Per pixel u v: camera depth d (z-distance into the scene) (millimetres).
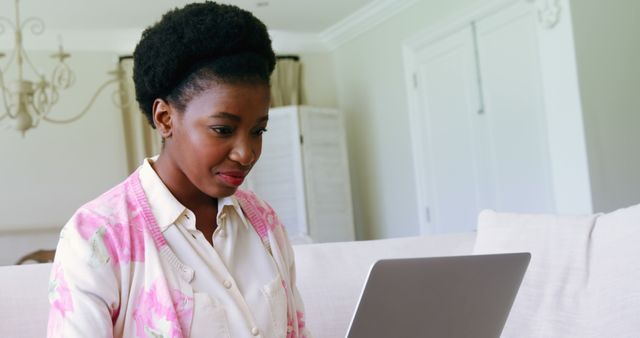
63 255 1059
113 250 1067
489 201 5090
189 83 1080
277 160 6367
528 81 4609
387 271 1023
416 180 5898
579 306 1604
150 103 1152
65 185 6133
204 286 1106
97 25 5984
